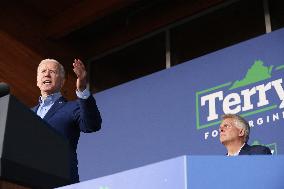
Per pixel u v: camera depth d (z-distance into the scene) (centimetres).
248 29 554
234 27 568
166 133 493
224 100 466
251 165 108
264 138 421
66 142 143
